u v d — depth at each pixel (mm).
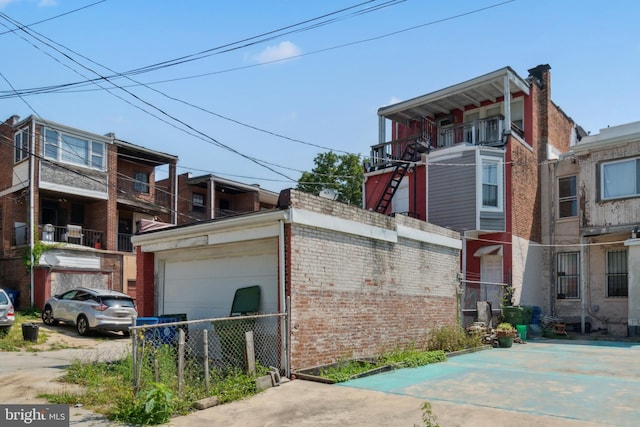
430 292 14766
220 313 11656
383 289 12578
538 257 23719
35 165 23016
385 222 12781
